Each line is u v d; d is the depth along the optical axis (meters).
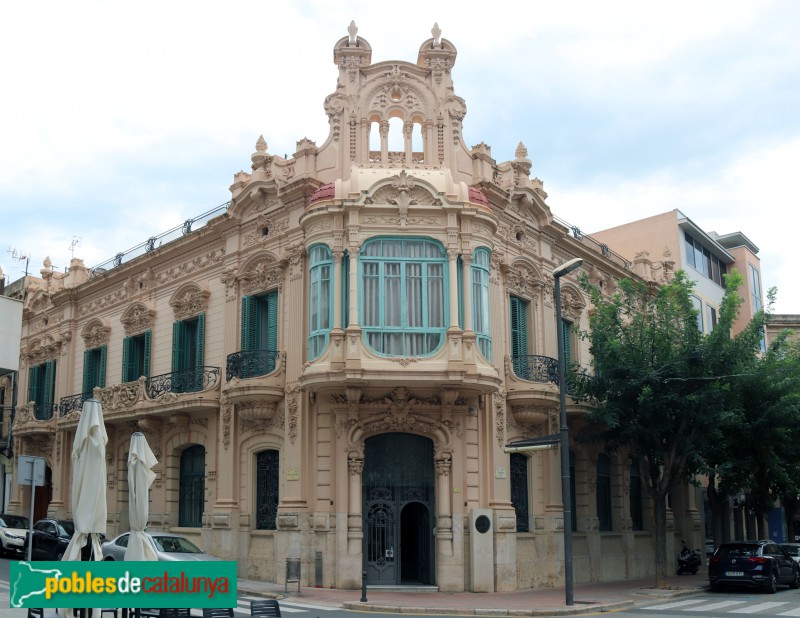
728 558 24.95
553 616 18.41
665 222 41.78
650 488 25.73
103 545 20.53
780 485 31.31
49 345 37.28
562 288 29.47
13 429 36.94
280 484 23.55
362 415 22.42
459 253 22.70
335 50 25.19
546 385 25.31
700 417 24.41
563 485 20.25
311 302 22.89
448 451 22.59
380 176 23.12
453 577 21.98
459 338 21.94
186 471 28.09
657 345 25.67
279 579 22.50
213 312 27.70
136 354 31.77
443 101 25.17
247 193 26.33
